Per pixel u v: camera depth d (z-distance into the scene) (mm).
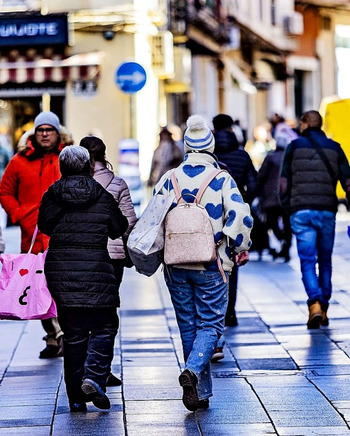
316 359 17781
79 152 14641
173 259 14172
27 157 18516
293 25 79125
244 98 75188
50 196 14586
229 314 21172
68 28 45906
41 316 15750
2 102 46781
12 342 20047
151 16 47344
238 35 66438
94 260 14391
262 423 13711
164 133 41062
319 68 86062
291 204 20844
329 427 13438
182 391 15555
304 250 20766
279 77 80250
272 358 17953
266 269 31172
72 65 44344
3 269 15852
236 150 20859
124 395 15375
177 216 14180
